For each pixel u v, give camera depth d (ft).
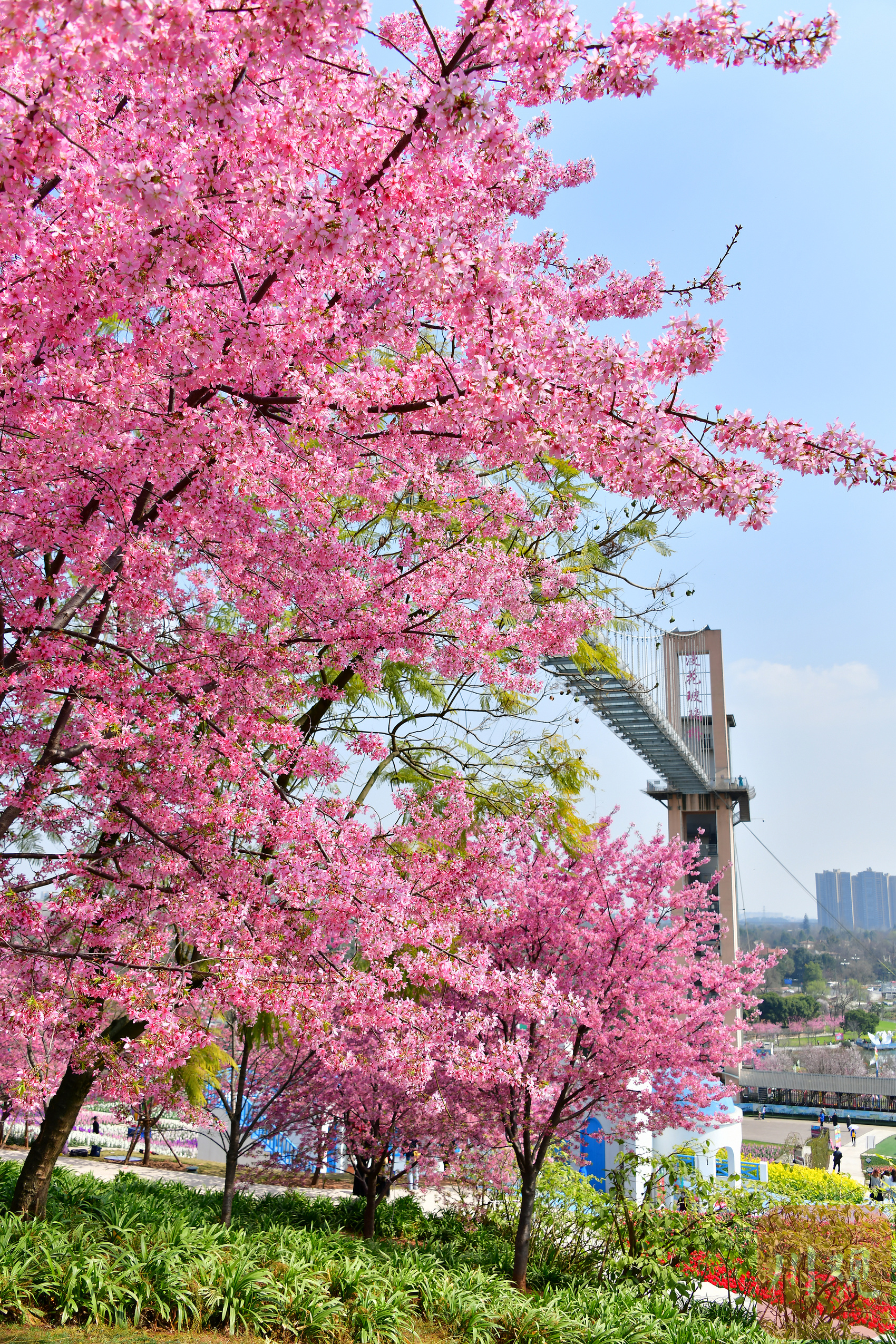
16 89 8.84
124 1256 19.34
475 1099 29.17
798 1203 31.12
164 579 14.93
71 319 10.36
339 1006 16.05
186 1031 13.29
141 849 15.99
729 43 9.00
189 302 11.35
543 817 28.45
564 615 18.44
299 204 10.00
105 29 7.55
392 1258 26.09
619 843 31.45
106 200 9.52
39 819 17.48
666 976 31.42
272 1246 23.04
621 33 9.01
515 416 9.78
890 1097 138.72
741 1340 24.27
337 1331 19.71
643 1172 39.47
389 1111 33.78
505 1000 19.36
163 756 14.83
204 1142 58.75
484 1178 35.60
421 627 17.24
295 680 16.76
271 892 15.57
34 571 15.10
